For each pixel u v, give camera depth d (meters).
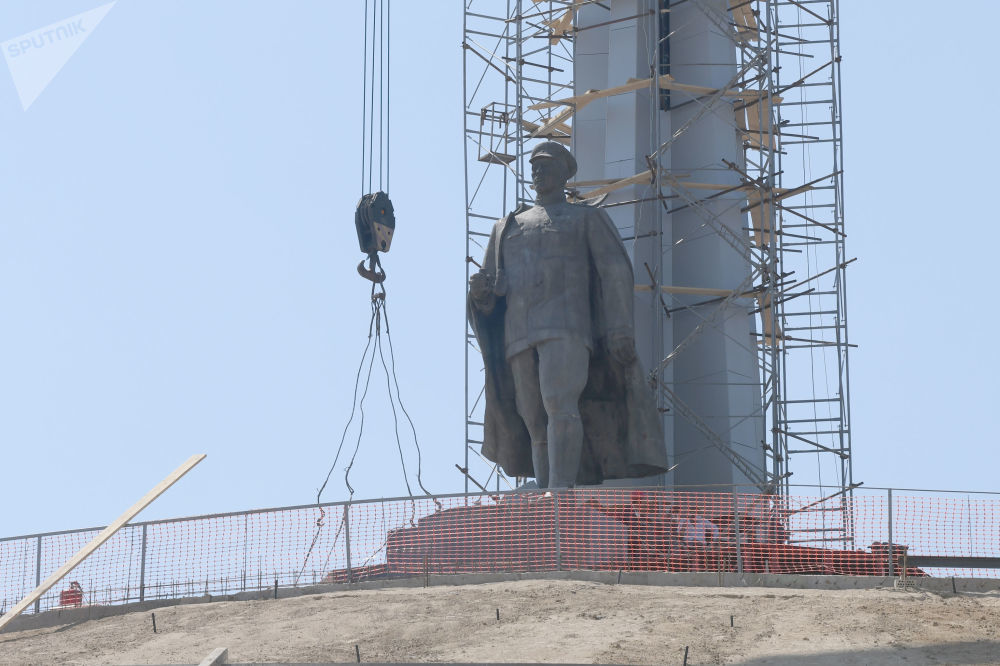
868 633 88.19
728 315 165.88
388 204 131.12
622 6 174.50
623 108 170.25
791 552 108.62
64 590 112.81
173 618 101.50
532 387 129.38
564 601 97.19
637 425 130.50
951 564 104.00
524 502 112.50
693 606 95.06
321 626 94.88
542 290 129.38
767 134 182.75
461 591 102.12
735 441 162.50
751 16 182.12
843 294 178.00
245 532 111.31
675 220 172.00
